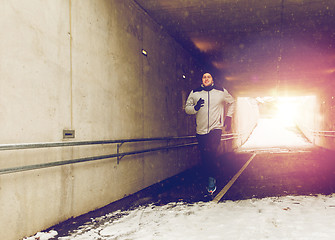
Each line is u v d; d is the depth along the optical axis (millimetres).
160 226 3670
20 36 3268
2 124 3021
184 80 10211
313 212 4051
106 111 5078
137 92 6395
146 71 6930
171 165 8516
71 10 4176
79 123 4305
